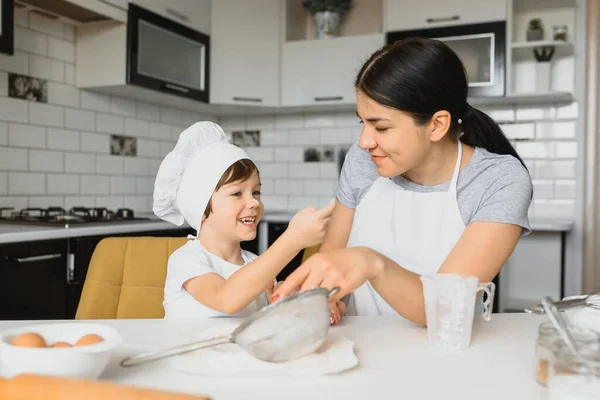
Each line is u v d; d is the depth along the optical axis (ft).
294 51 11.76
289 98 11.82
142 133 11.12
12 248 6.40
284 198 13.00
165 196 4.15
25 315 6.57
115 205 10.48
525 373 2.55
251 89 11.66
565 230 9.93
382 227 4.42
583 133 10.81
